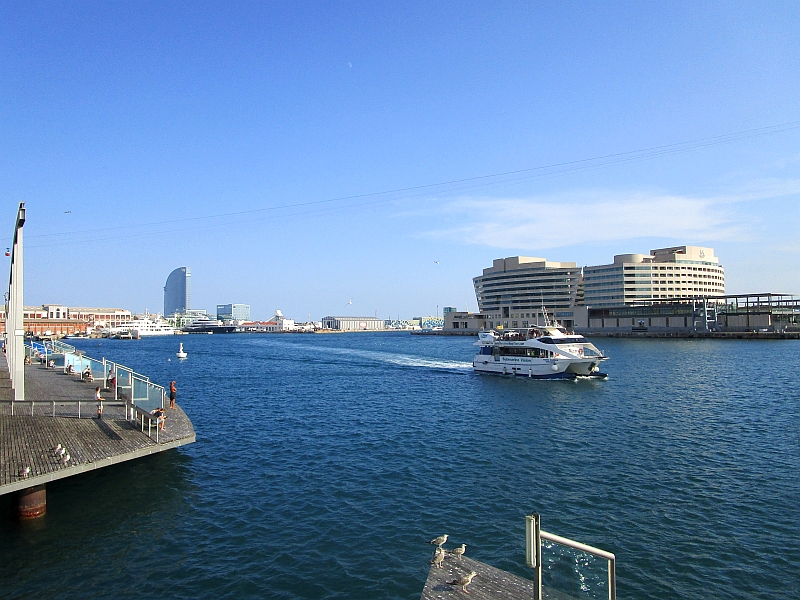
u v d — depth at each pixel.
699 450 33.53
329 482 27.36
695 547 20.00
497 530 21.47
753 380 67.81
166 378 78.69
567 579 10.49
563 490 26.14
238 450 33.88
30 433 27.12
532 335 78.38
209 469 29.53
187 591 16.84
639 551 19.69
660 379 70.75
